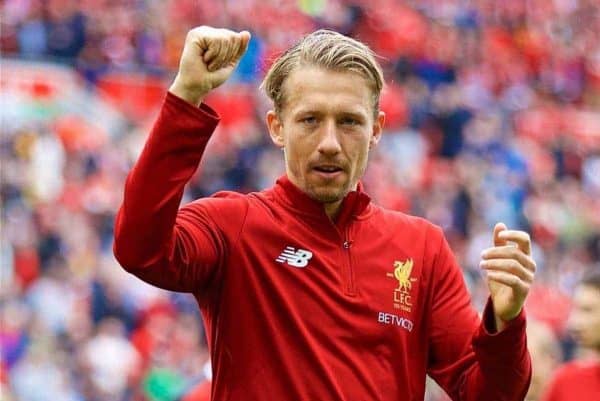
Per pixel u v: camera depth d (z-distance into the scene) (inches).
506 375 336.8
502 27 2588.6
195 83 323.3
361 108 342.0
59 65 1734.7
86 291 1316.4
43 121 1653.5
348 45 344.8
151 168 320.8
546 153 2148.1
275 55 369.7
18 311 1239.5
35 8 1851.6
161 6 2043.6
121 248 322.0
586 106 2544.3
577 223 2022.6
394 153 1951.3
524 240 327.3
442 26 2449.6
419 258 356.8
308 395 335.9
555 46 2630.4
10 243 1395.2
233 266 343.3
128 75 1764.3
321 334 339.9
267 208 350.3
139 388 1203.2
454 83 2295.8
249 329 341.7
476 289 1636.3
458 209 1871.3
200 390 611.8
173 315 1294.3
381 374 342.3
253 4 2203.5
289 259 344.5
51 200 1523.1
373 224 356.5
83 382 1186.0
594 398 701.9
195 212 344.5
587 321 701.3
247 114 1813.5
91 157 1606.8
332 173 342.3
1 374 1147.3
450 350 354.3
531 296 1662.2
